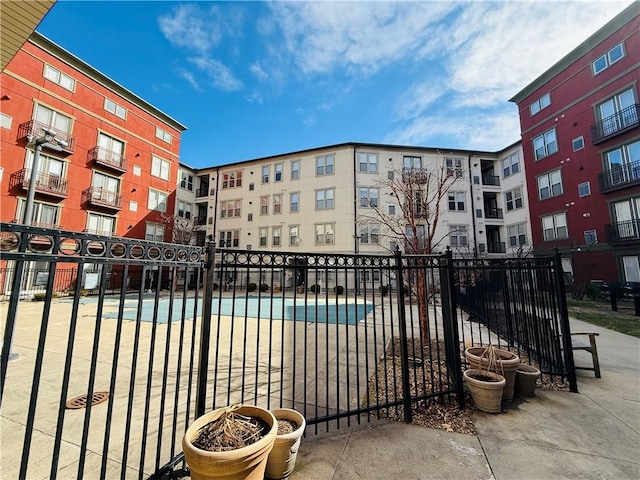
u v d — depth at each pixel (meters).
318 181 20.97
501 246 20.83
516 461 2.16
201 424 1.79
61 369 3.99
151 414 2.80
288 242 21.08
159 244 1.78
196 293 2.08
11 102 13.34
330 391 3.36
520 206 19.67
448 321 3.34
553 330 3.87
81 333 6.26
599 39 14.34
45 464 2.05
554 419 2.77
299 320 8.24
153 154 20.27
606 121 14.06
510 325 4.95
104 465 1.40
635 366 4.32
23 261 1.09
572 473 2.03
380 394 3.30
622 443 2.38
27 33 4.09
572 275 14.33
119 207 17.55
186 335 6.23
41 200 14.30
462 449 2.30
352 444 2.36
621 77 13.51
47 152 14.50
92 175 16.48
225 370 4.03
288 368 4.11
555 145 16.48
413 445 2.35
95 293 15.15
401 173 8.14
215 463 1.47
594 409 2.97
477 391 2.94
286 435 1.93
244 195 23.17
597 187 14.38
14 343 5.38
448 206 20.12
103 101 17.17
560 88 16.23
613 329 6.90
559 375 3.67
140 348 5.12
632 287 9.27
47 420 2.66
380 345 5.32
